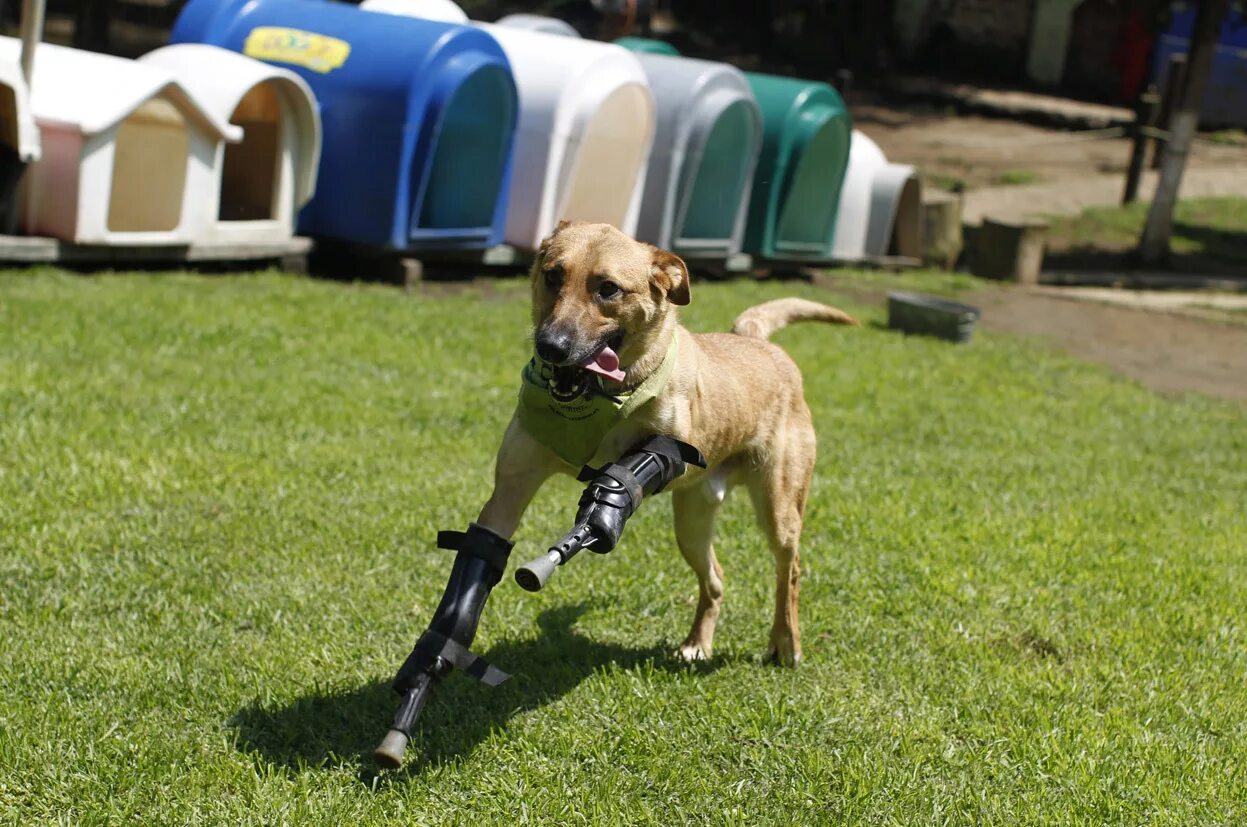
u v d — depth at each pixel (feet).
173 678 14.70
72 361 28.19
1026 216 79.61
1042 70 114.93
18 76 33.60
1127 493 27.73
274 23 44.16
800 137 53.42
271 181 41.24
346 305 37.55
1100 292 63.62
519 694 15.28
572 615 18.11
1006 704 15.90
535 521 21.59
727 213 52.16
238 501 20.81
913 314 45.98
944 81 114.42
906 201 63.52
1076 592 20.44
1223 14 69.10
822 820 13.02
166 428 24.23
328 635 16.21
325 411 26.61
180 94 36.78
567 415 13.52
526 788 13.12
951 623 18.56
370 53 41.81
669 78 49.32
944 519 23.76
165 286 36.63
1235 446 34.76
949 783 13.99
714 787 13.53
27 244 35.24
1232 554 23.67
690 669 16.37
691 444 14.56
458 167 43.55
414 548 19.49
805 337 42.83
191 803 12.41
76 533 18.76
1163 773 14.37
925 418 33.12
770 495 16.56
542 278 13.64
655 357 13.84
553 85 46.01
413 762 13.47
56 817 12.05
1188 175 93.71
